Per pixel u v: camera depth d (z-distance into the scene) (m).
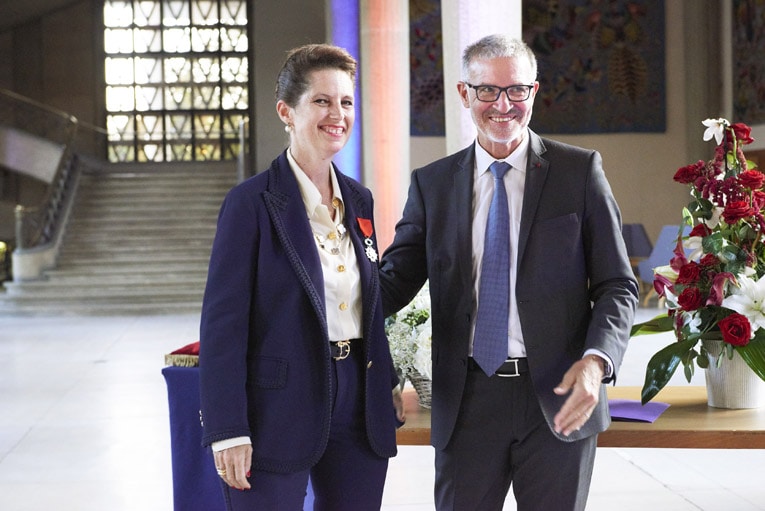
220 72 24.12
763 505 5.11
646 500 5.24
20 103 23.58
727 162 3.76
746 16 19.03
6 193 23.70
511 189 3.05
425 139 20.23
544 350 2.93
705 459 6.11
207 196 20.53
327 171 2.83
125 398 8.78
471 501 3.06
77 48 23.92
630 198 20.86
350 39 10.06
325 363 2.66
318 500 2.82
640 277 16.08
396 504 5.32
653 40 20.64
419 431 3.39
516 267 2.97
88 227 19.59
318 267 2.69
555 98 20.62
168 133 24.09
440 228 3.14
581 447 2.97
